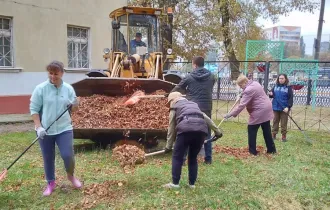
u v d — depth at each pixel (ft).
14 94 33.94
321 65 54.19
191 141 13.98
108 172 16.80
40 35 35.96
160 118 20.56
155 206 12.85
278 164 18.83
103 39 43.21
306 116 40.81
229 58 61.98
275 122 26.21
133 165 17.60
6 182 15.19
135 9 27.30
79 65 41.04
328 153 21.71
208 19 52.85
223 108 45.80
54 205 12.85
